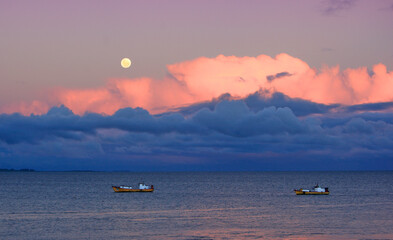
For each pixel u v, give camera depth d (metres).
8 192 186.88
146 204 128.75
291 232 76.94
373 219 93.06
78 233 76.06
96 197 156.50
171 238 71.69
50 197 156.50
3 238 72.06
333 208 117.00
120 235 74.25
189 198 152.62
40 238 71.94
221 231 78.06
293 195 167.88
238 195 168.62
